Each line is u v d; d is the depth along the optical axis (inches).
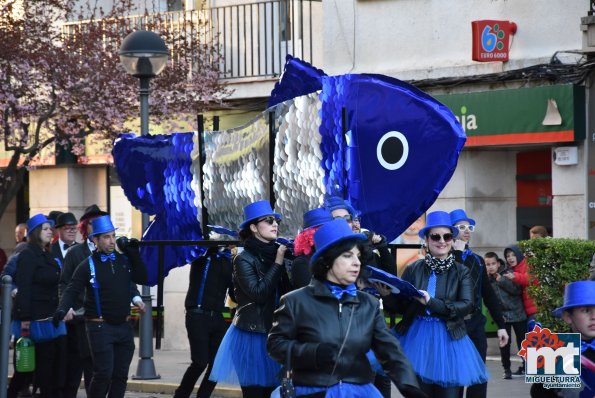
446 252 438.3
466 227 495.2
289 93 477.7
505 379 680.4
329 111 455.2
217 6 945.5
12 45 884.6
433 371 425.7
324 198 452.8
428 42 791.7
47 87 911.0
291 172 467.5
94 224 518.6
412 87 447.5
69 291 516.7
